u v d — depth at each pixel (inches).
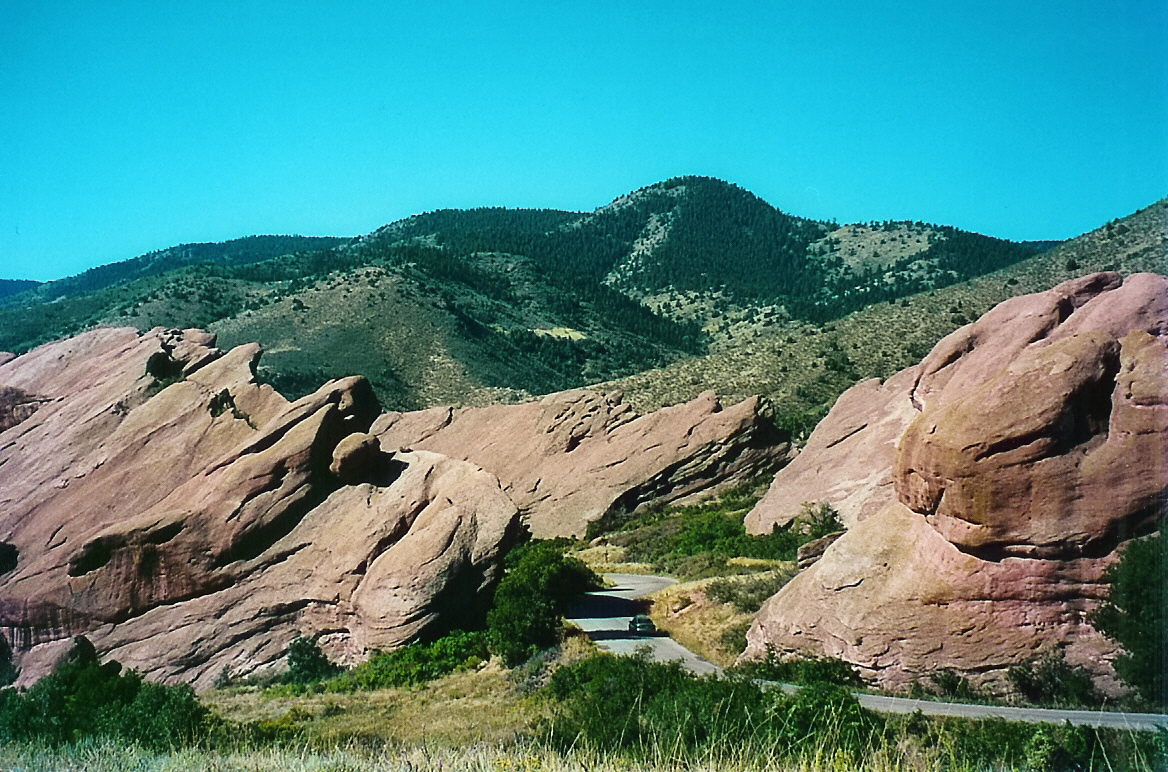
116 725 732.7
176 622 1275.8
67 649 1219.9
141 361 1766.7
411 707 923.4
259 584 1284.4
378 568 1202.6
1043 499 804.0
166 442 1587.1
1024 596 804.6
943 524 860.6
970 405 857.5
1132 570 749.3
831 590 914.7
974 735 586.6
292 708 928.9
